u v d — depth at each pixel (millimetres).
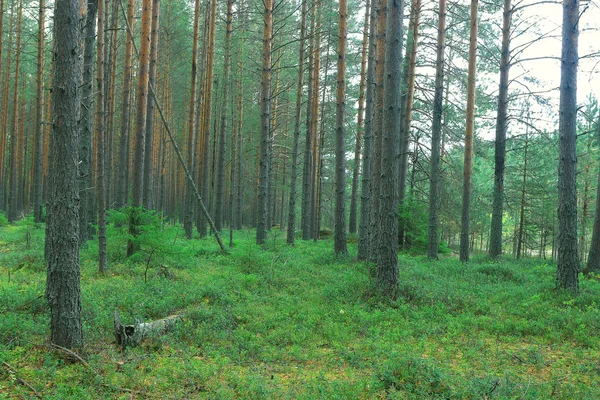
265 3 19859
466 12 19609
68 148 6301
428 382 5457
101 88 12594
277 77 31062
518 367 6516
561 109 11383
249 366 6449
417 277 13008
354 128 29391
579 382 5852
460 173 23000
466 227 17688
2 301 8641
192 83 23062
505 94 18625
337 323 8453
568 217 11125
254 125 28125
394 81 10578
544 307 9664
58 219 6281
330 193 41938
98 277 11930
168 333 7621
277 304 9812
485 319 8805
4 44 31344
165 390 5453
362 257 16156
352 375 6074
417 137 23328
